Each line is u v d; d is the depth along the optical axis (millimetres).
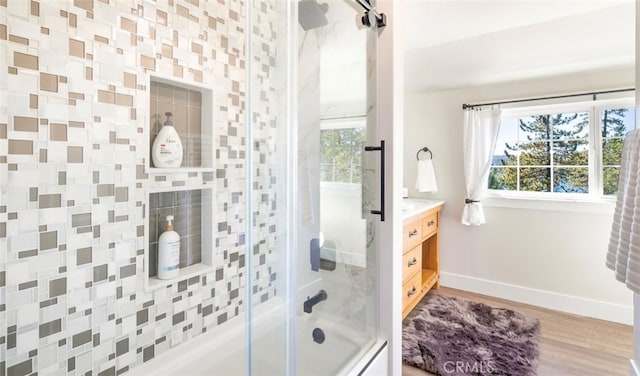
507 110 2854
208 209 1453
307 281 1519
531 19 1723
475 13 1676
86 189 1054
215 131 1453
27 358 950
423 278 2771
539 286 2664
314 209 1525
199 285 1422
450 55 2191
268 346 1479
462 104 2951
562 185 2672
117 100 1120
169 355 1306
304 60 1538
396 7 1456
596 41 1949
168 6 1255
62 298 1014
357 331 1493
